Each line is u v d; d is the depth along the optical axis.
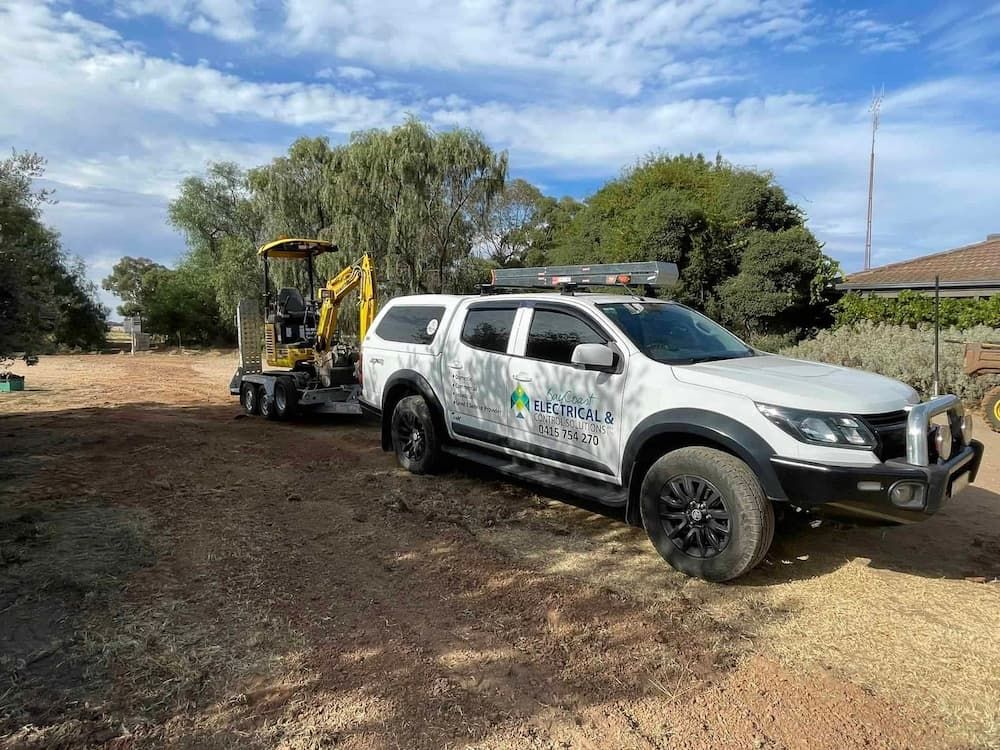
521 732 2.78
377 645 3.46
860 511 3.82
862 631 3.62
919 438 3.77
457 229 22.81
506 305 5.99
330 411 10.07
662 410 4.48
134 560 4.50
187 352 35.25
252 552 4.70
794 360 5.23
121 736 2.71
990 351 10.20
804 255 16.28
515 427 5.69
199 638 3.50
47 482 6.45
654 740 2.74
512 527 5.27
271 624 3.66
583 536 5.07
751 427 4.04
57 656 3.29
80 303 34.72
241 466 7.30
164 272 45.38
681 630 3.64
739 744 2.71
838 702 2.99
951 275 16.98
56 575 4.21
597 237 22.91
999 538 5.03
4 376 6.80
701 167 25.81
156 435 9.19
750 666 3.29
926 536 5.07
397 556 4.67
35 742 2.66
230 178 39.06
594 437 4.98
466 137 22.14
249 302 12.31
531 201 44.25
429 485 6.45
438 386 6.55
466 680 3.15
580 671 3.24
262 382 10.88
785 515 4.37
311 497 6.07
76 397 14.03
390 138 21.83
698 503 4.23
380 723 2.82
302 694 3.03
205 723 2.81
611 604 3.95
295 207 25.62
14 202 5.96
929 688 3.09
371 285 10.51
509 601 3.99
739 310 16.64
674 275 5.62
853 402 3.95
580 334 5.26
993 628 3.66
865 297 16.55
